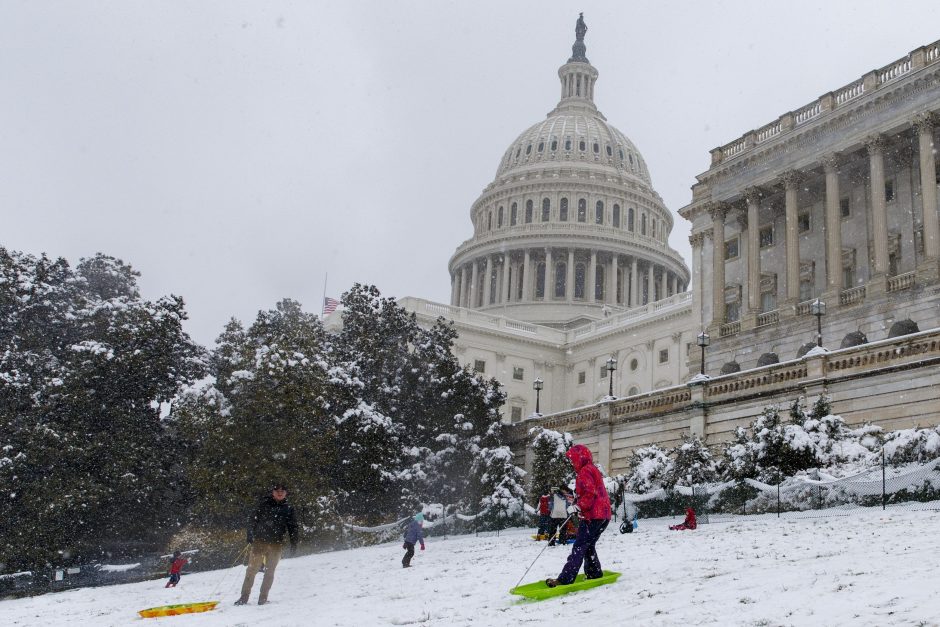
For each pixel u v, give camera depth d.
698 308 64.44
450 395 53.44
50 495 42.91
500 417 54.50
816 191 58.88
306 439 44.06
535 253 131.38
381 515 49.69
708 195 64.62
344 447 48.97
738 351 58.75
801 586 10.57
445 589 15.34
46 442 44.09
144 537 50.19
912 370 32.97
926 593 8.94
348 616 12.51
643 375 96.12
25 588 43.12
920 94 50.53
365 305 57.94
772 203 61.75
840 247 54.16
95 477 45.81
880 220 51.59
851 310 51.94
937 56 50.72
